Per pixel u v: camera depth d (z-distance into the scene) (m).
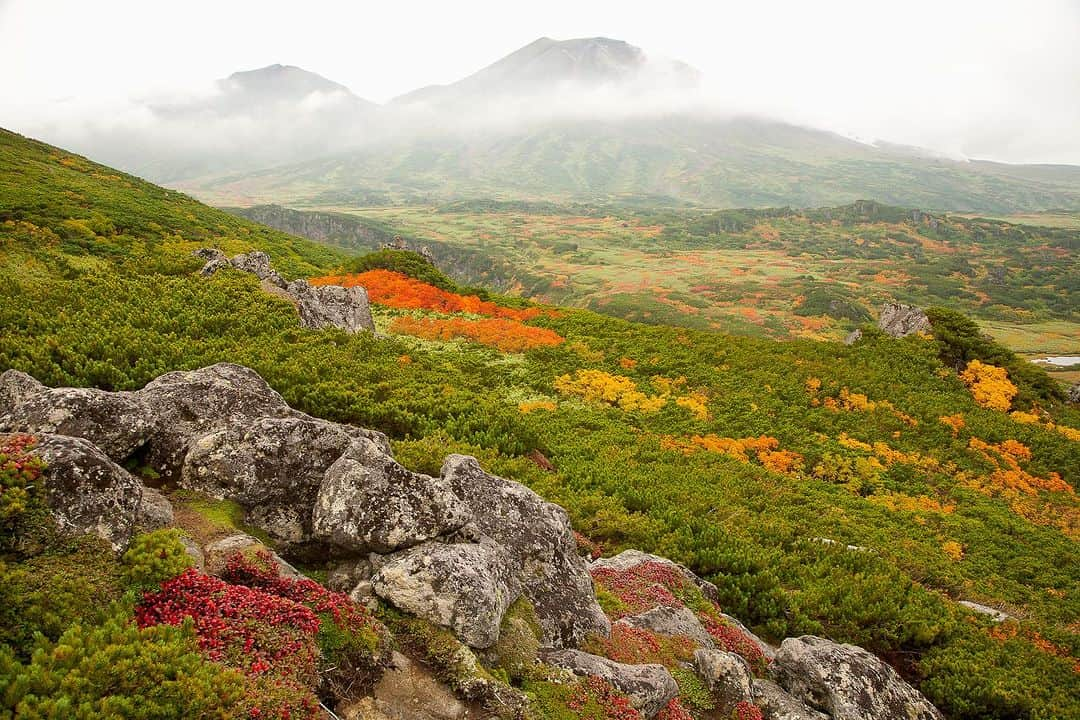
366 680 8.52
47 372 18.38
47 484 8.67
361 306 43.69
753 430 37.38
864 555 21.42
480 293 69.81
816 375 45.91
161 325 28.12
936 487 33.72
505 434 25.27
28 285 29.62
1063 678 16.42
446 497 11.54
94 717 6.25
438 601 9.77
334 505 11.04
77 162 78.94
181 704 6.78
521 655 10.39
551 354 45.84
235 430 12.37
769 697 12.77
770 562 20.02
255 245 71.31
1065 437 41.66
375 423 23.19
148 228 58.19
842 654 13.77
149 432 12.01
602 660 11.15
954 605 19.61
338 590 10.53
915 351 50.66
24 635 7.18
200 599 8.39
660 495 24.30
